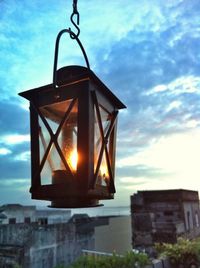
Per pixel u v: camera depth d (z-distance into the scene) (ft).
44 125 4.62
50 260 37.86
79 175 3.97
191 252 17.13
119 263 14.98
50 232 39.22
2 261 36.09
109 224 56.29
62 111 4.56
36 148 4.57
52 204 4.26
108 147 5.05
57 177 4.12
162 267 16.71
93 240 46.68
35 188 4.27
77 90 4.33
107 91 4.83
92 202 4.16
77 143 4.09
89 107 4.19
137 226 41.37
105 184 4.60
